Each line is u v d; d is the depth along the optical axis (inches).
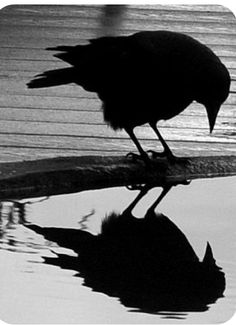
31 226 222.1
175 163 275.7
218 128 321.4
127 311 174.6
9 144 297.1
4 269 190.5
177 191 262.7
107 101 275.6
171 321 169.2
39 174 257.8
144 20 413.4
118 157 277.0
